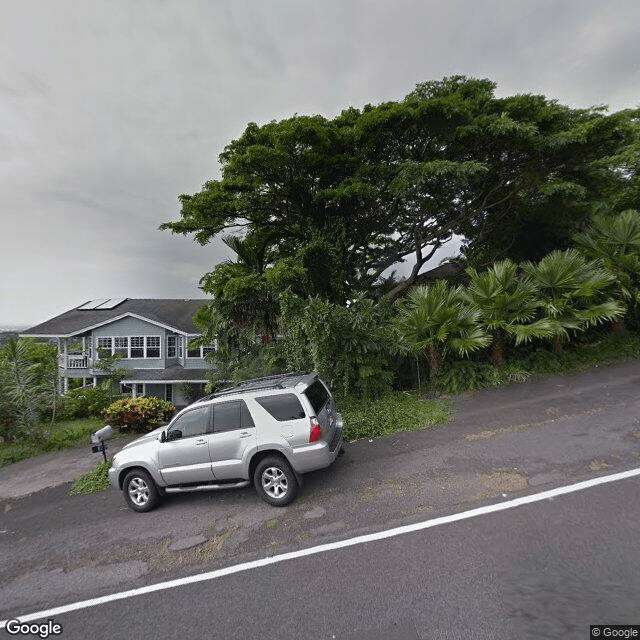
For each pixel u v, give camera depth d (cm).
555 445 598
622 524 399
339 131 1124
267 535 484
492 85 1186
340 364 938
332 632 315
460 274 1559
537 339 1051
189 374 2223
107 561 488
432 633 299
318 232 1203
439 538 420
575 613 300
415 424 782
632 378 855
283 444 538
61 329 2366
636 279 1025
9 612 416
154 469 597
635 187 1378
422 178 1006
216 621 350
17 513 714
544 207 1286
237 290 1076
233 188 1152
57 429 1355
